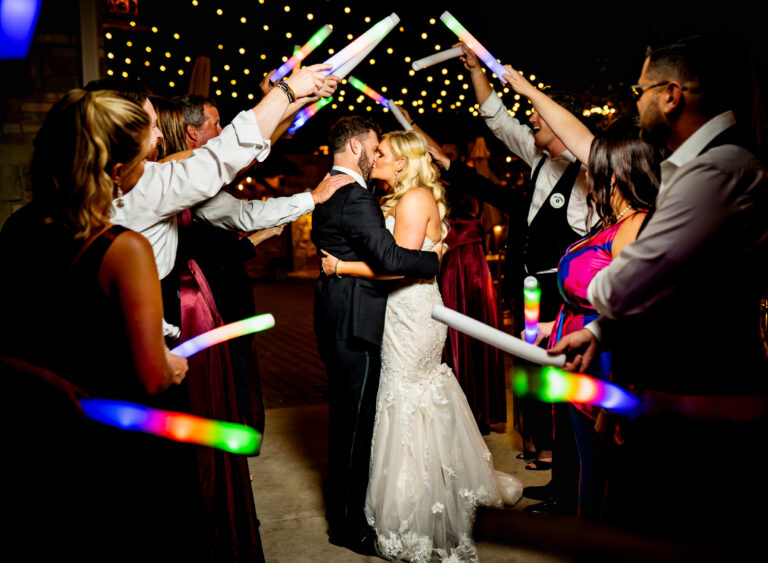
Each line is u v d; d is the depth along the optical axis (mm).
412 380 2660
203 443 1922
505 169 8867
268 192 12992
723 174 1298
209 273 2887
